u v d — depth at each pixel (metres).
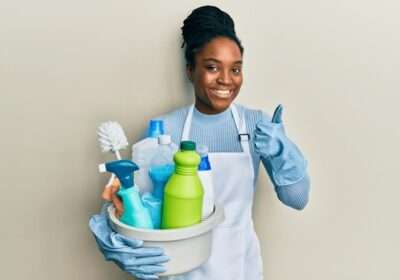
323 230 1.27
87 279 1.22
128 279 1.24
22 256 1.18
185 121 1.01
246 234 0.99
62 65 1.07
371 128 1.20
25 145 1.11
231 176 0.97
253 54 1.13
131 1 1.06
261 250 1.27
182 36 1.07
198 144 0.98
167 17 1.08
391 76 1.17
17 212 1.15
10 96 1.07
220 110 0.94
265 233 1.26
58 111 1.10
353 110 1.19
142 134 1.10
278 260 1.28
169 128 1.01
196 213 0.77
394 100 1.19
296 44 1.13
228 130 1.01
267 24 1.12
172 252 0.77
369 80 1.17
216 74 0.90
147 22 1.08
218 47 0.89
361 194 1.25
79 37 1.06
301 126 1.19
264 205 1.24
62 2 1.04
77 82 1.09
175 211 0.75
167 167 0.82
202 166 0.82
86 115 1.11
